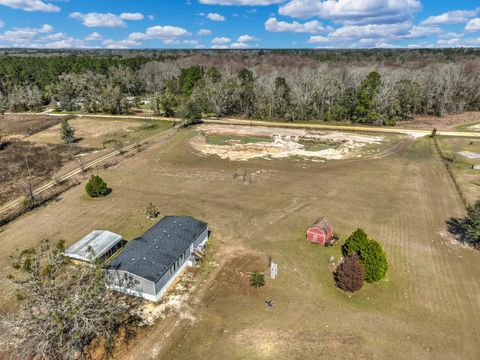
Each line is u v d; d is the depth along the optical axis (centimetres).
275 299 3033
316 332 2680
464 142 7775
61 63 17450
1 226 4253
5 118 10962
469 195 5019
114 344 2569
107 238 3750
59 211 4656
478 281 3247
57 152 7350
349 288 3092
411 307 2938
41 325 2178
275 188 5372
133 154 7106
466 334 2653
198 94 10744
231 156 7006
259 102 10856
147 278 2920
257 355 2491
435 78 11219
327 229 3878
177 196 5100
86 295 2309
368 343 2580
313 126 9581
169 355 2492
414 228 4172
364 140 8088
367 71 12788
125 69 16200
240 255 3669
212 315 2856
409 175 5859
